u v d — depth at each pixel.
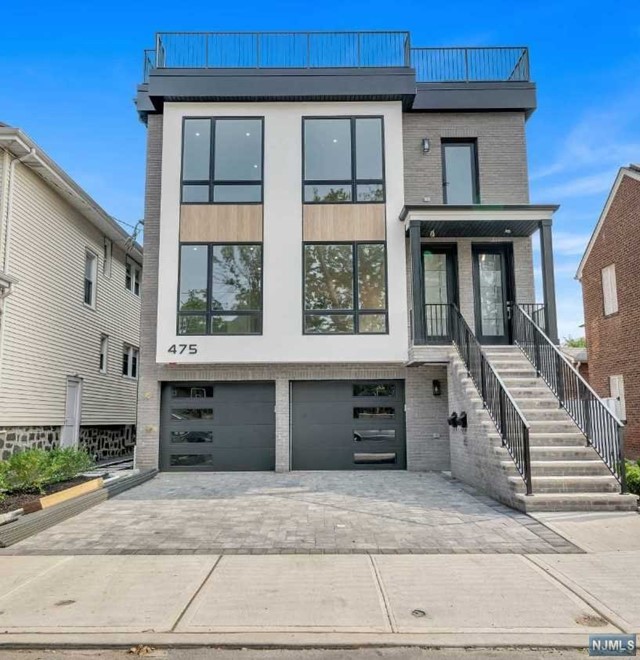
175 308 11.67
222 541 6.13
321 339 11.63
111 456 17.75
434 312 12.36
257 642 3.67
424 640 3.69
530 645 3.64
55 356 13.70
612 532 6.35
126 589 4.60
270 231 11.93
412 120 12.91
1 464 7.96
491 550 5.73
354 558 5.46
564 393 9.29
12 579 4.86
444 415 12.05
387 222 11.98
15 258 11.80
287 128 12.22
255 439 12.14
